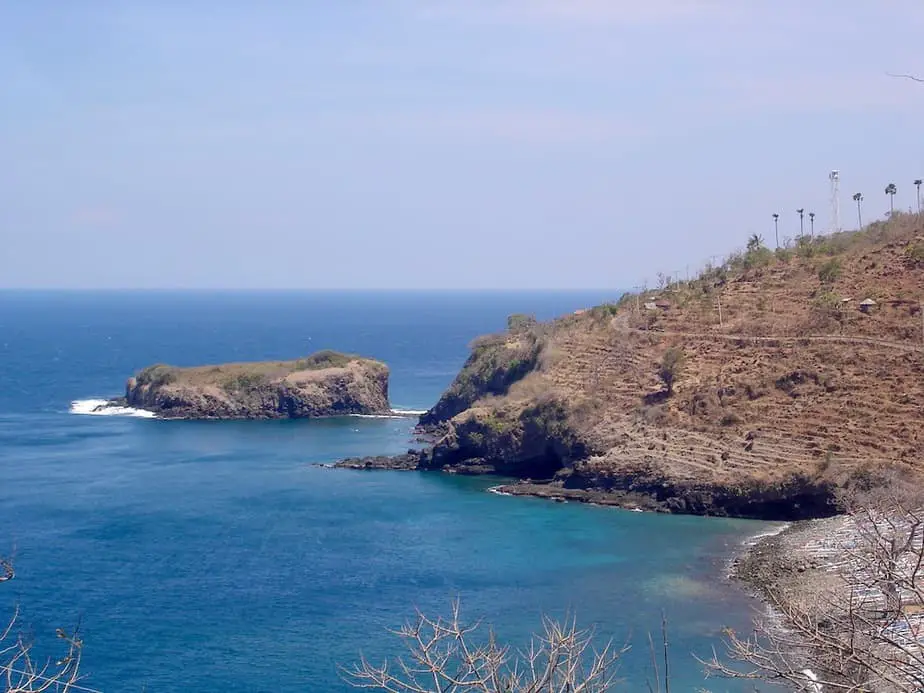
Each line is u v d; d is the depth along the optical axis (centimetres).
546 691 2762
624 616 5578
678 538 7394
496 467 10044
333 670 4869
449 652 2508
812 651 2127
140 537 7462
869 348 9394
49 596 6056
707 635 5241
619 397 10062
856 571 2798
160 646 5228
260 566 6694
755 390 9306
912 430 8106
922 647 1916
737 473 8256
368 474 10119
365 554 6994
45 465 10425
